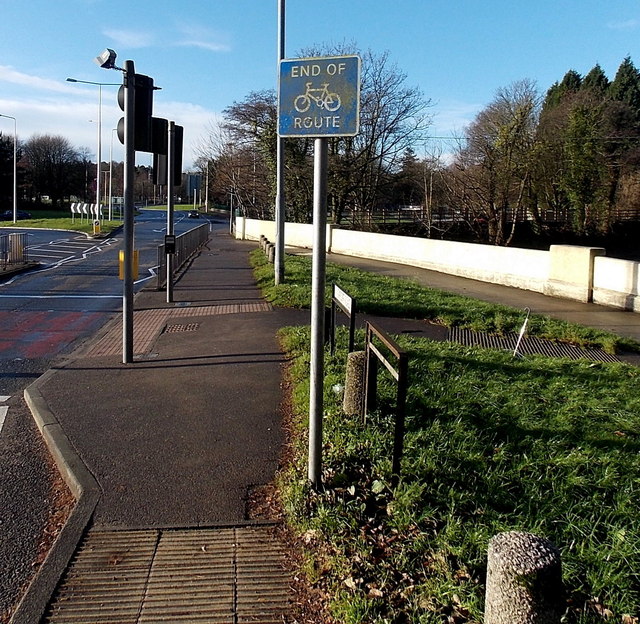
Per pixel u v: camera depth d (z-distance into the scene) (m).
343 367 7.33
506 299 15.70
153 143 8.79
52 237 45.16
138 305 14.29
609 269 14.81
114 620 3.17
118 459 5.13
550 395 6.58
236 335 10.26
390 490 4.25
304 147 43.66
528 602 2.40
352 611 3.07
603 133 43.31
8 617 3.26
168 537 3.91
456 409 5.82
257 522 4.07
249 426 5.90
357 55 3.72
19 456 5.52
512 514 3.92
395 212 49.62
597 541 3.63
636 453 5.01
